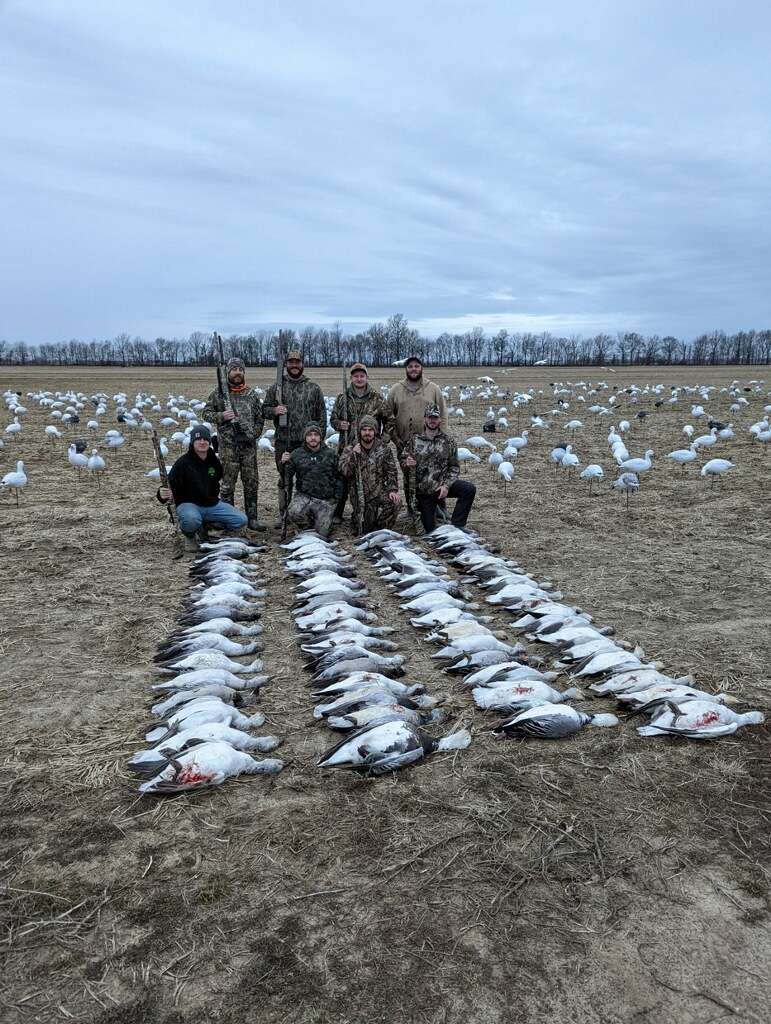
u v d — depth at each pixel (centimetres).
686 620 775
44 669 659
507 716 569
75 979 338
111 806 465
